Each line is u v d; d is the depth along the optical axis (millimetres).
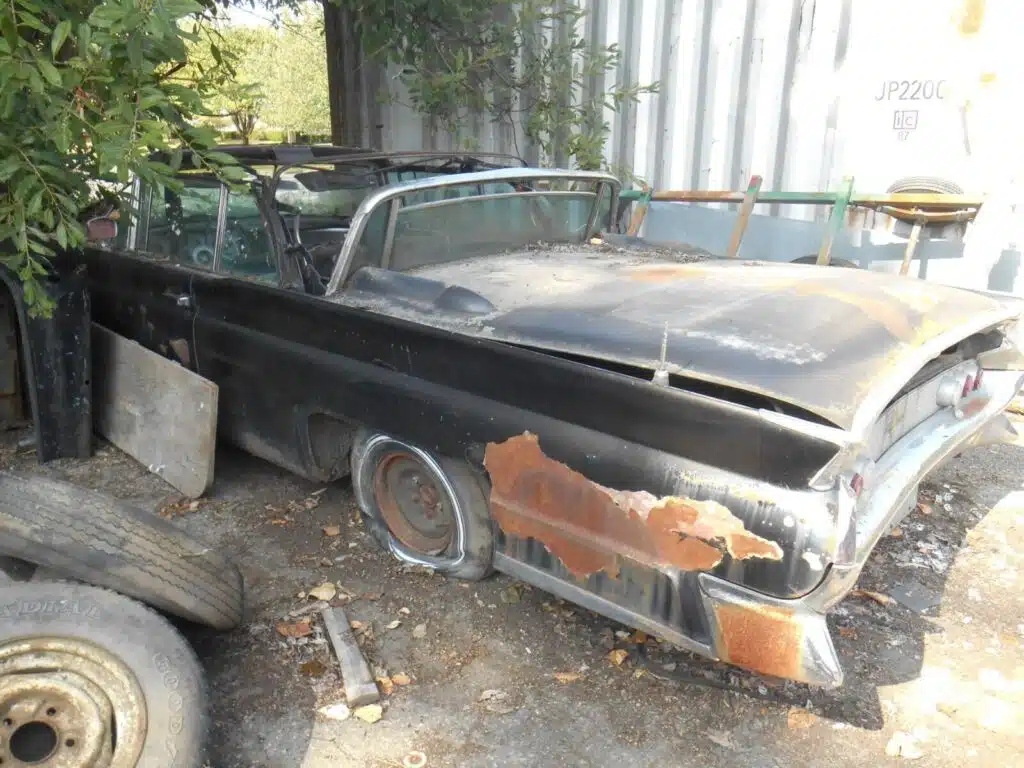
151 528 2475
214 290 3707
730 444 2186
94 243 4660
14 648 2033
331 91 7625
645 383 2324
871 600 3189
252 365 3580
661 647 2883
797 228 5746
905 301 2848
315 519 3760
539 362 2545
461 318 2924
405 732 2484
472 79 6875
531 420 2598
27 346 4098
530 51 6859
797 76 6012
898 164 5719
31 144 2787
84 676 2051
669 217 6355
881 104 5691
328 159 3621
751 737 2475
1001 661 2840
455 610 3086
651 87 6254
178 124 2783
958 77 5367
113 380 4344
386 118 7438
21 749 2088
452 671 2762
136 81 2580
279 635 2926
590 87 6887
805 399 2174
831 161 5992
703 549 2234
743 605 2184
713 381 2297
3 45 2354
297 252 3412
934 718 2559
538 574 2695
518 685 2695
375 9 6395
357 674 2682
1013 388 3332
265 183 3467
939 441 2920
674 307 2742
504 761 2373
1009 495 4082
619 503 2391
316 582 3264
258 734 2465
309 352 3303
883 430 2660
